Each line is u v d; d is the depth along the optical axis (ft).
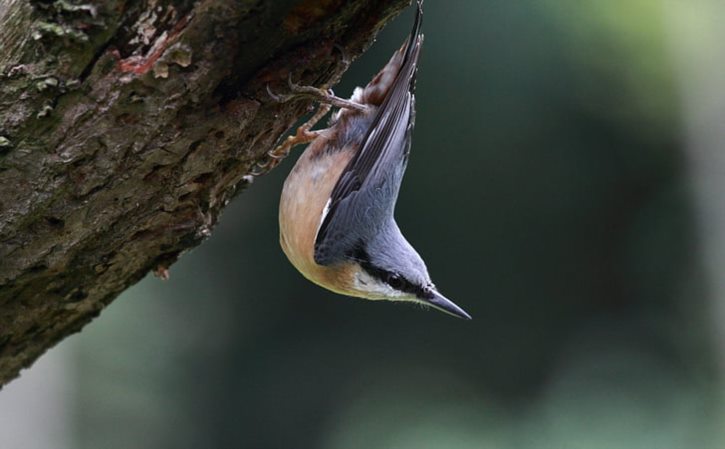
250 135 15.03
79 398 48.37
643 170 52.21
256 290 54.49
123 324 50.96
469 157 50.16
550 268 53.52
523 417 48.47
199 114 14.12
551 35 46.32
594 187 52.08
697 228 52.26
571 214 52.60
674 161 52.08
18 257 15.08
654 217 52.95
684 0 46.26
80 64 13.35
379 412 52.70
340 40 14.92
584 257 53.31
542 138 49.85
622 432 46.34
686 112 50.14
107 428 49.55
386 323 54.54
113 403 49.96
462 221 52.39
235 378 53.98
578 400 49.14
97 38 13.19
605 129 50.70
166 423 51.52
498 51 46.44
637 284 53.78
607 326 53.62
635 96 49.16
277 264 54.19
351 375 54.29
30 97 13.52
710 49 48.26
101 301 17.33
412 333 54.29
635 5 45.88
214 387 53.47
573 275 53.47
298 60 14.51
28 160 13.93
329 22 14.16
